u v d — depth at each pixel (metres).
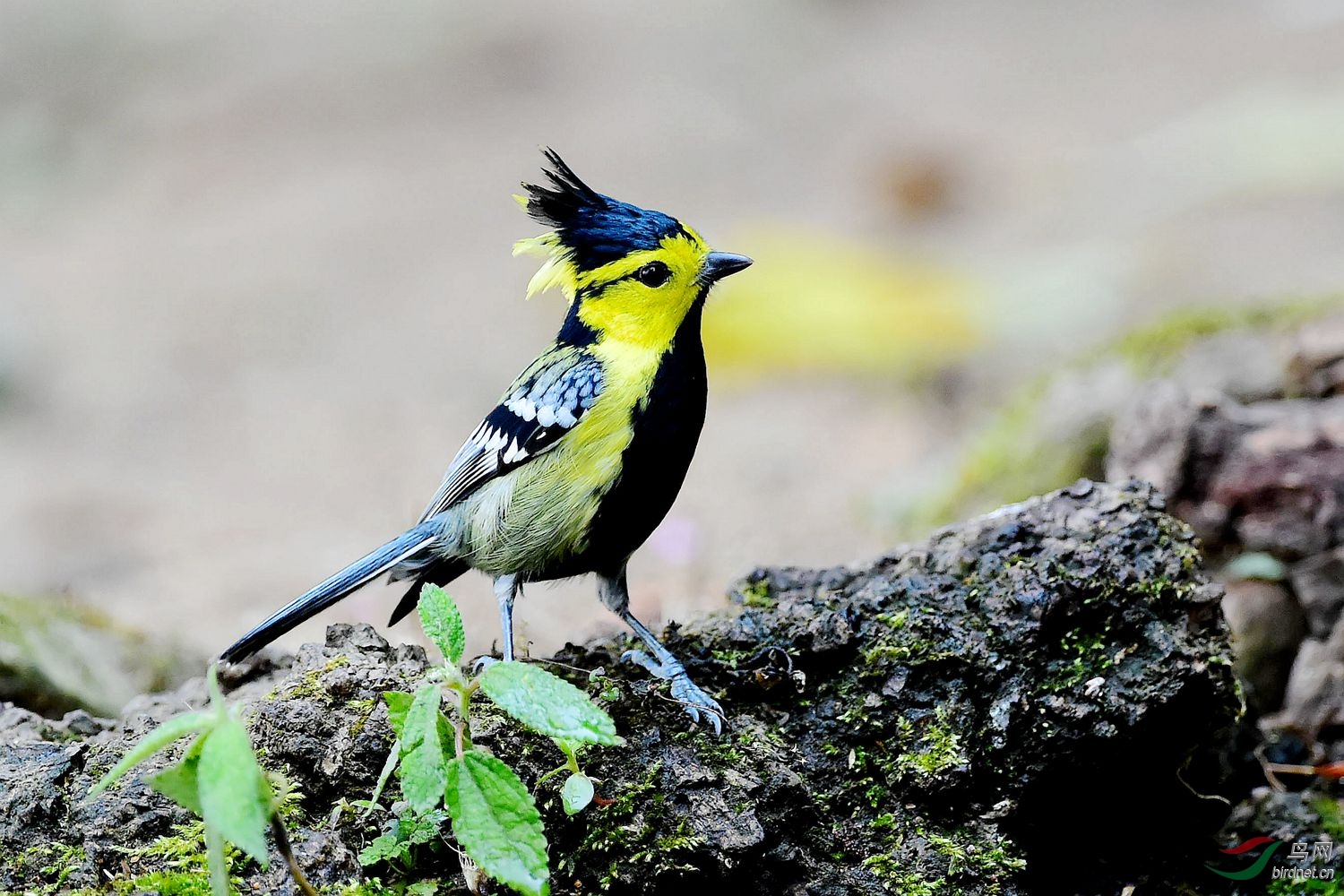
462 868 5.78
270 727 6.20
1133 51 27.66
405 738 5.21
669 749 6.23
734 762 6.25
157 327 20.78
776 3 33.22
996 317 17.64
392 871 5.86
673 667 6.84
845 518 13.33
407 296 21.23
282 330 20.39
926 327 17.78
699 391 7.34
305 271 22.17
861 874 6.34
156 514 14.93
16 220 25.88
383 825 5.96
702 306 7.37
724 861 5.86
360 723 6.16
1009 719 6.76
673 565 12.38
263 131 28.41
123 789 6.10
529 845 5.19
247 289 21.91
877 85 27.66
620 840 5.91
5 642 8.30
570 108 27.73
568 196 7.26
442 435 16.62
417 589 7.90
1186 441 9.34
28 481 16.20
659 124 26.39
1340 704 8.37
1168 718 6.94
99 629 9.10
